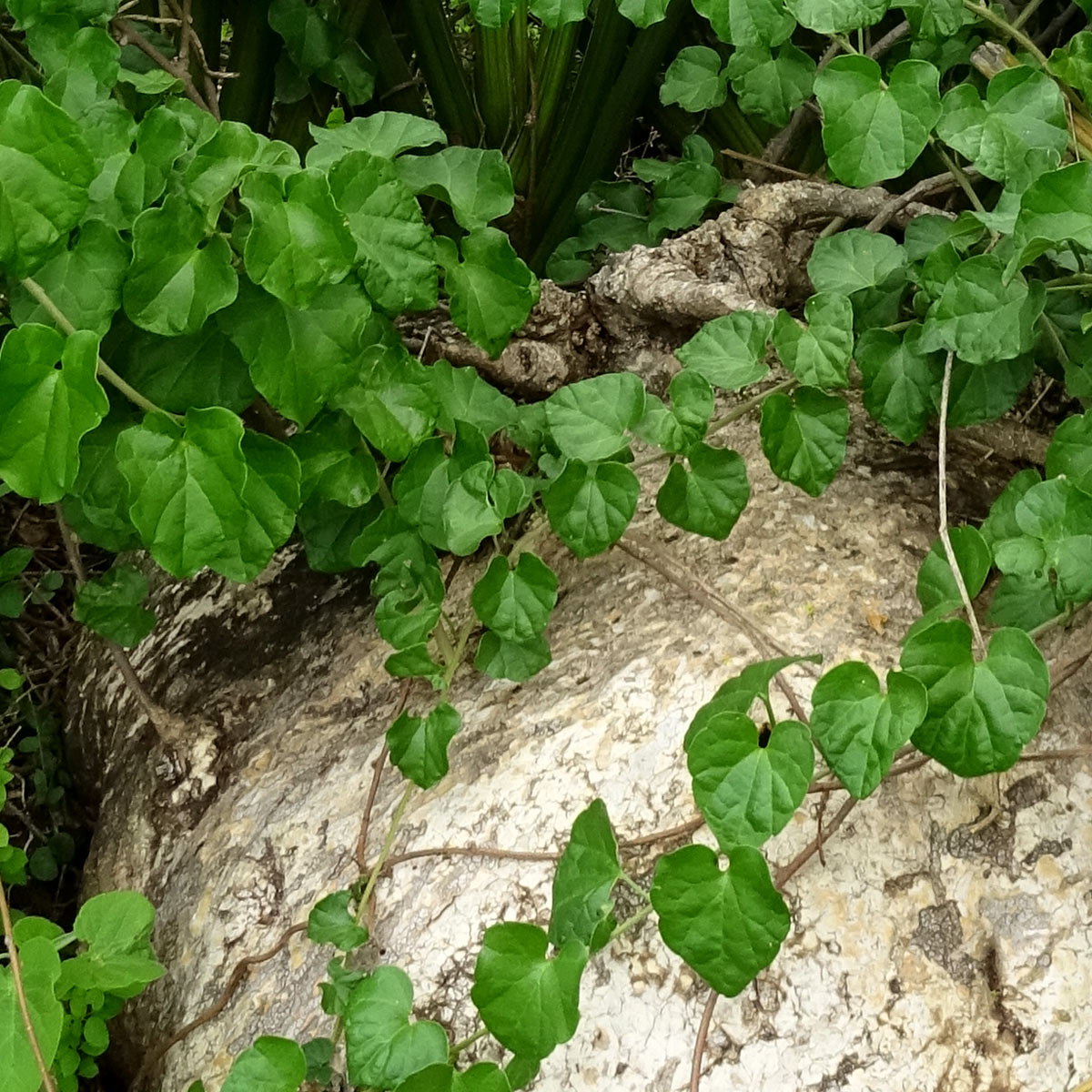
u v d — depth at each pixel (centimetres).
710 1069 65
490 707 78
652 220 98
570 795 72
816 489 75
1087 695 71
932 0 75
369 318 70
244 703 90
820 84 73
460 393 78
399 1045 65
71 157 61
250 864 80
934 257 74
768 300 93
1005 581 72
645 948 67
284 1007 74
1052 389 88
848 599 75
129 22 91
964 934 66
